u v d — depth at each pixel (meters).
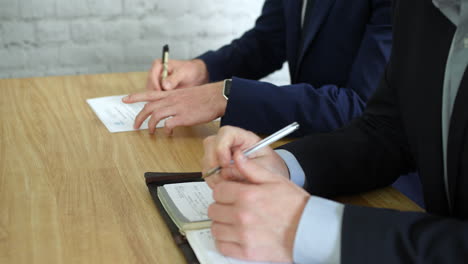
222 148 0.83
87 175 1.01
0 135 1.19
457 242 0.63
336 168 0.97
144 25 2.47
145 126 1.29
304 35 1.48
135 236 0.81
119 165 1.06
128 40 2.47
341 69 1.46
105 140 1.19
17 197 0.91
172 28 2.51
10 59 2.36
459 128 0.76
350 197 0.98
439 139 0.83
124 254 0.76
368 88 1.31
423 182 0.87
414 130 0.87
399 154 1.01
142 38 2.49
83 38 2.41
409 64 0.89
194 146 1.18
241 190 0.73
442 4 0.84
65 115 1.33
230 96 1.24
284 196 0.72
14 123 1.26
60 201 0.90
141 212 0.88
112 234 0.81
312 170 0.95
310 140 1.01
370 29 1.32
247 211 0.71
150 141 1.20
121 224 0.84
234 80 1.26
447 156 0.79
